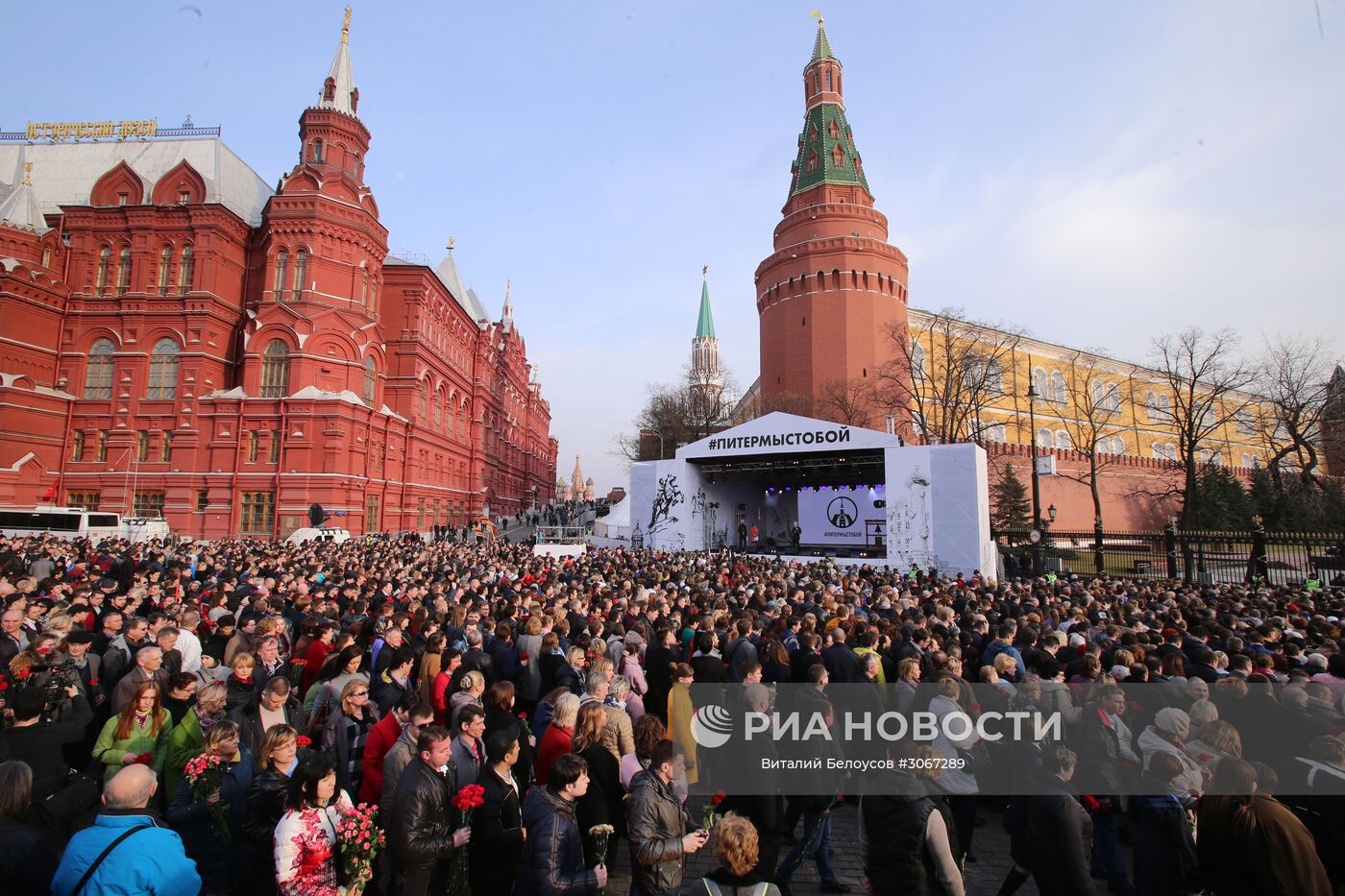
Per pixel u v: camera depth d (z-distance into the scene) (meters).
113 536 31.41
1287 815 4.29
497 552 27.70
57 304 42.31
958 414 55.97
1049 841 4.99
